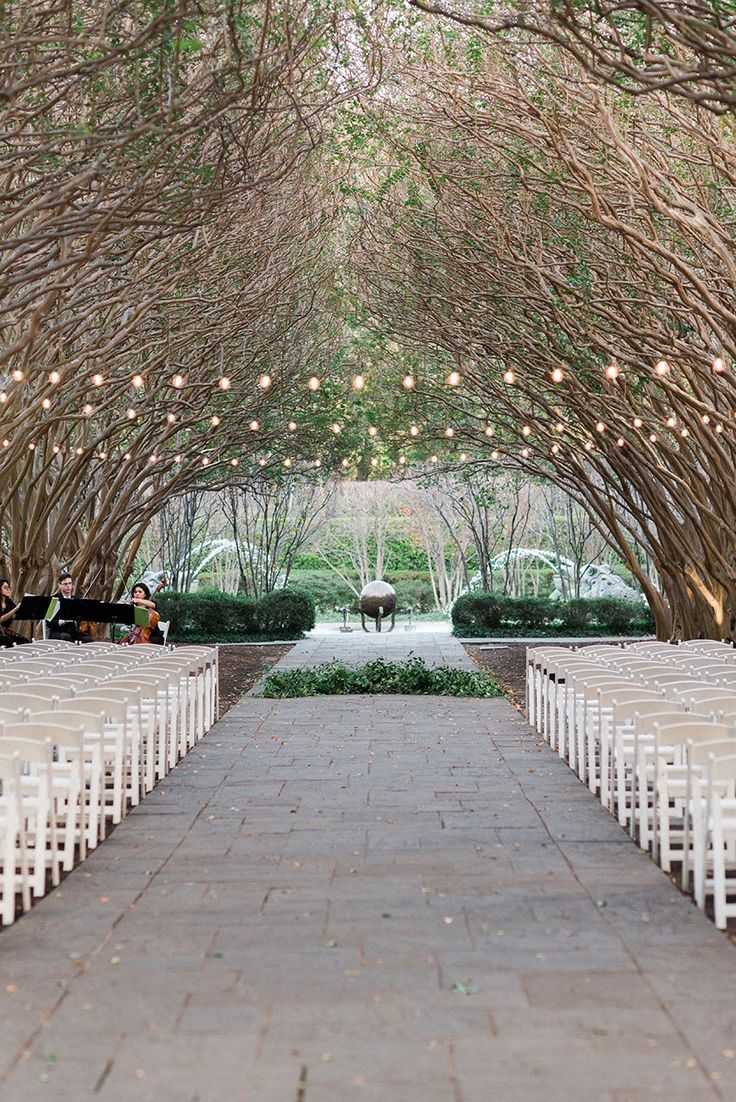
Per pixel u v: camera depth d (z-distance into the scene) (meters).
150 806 11.02
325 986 6.12
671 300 17.83
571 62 14.83
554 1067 5.12
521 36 15.80
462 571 52.81
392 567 55.59
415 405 28.30
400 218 21.72
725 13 9.37
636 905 7.67
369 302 25.03
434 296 22.58
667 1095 4.85
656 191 13.48
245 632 37.66
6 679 12.70
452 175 18.88
